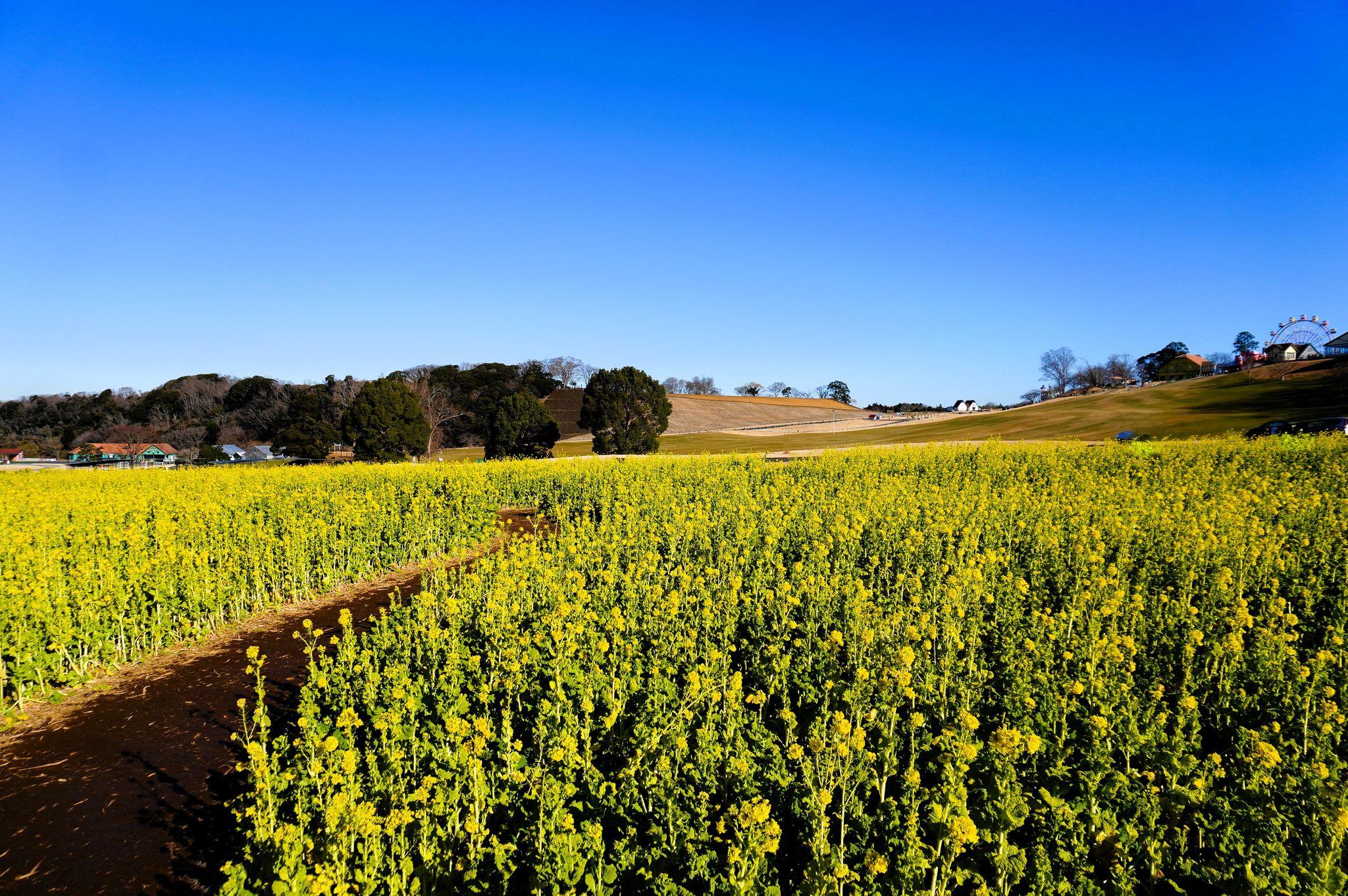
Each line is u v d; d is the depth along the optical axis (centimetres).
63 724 730
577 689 604
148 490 1777
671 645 694
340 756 506
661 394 6169
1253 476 1712
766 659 693
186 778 626
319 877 368
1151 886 388
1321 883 354
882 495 1459
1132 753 466
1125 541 970
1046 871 373
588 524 1346
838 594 824
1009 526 1152
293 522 1255
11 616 768
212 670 869
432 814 445
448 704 614
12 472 2752
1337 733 502
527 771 487
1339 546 941
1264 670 593
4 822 566
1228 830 404
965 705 542
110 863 514
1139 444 2419
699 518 1260
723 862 409
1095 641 623
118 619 889
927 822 428
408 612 858
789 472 2266
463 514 1630
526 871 431
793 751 456
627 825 451
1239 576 829
